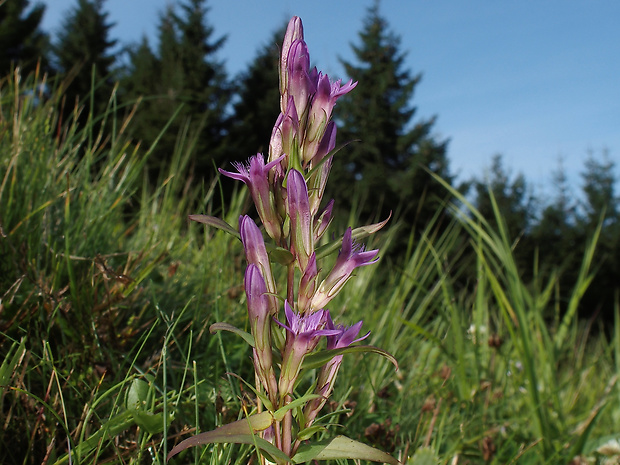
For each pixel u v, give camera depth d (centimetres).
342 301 366
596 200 3919
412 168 2858
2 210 250
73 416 185
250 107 3136
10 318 218
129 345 239
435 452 227
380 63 3384
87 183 287
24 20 3000
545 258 3416
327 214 158
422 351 364
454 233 429
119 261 286
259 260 142
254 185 147
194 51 3172
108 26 3734
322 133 151
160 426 173
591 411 341
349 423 238
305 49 148
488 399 304
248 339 142
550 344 347
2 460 172
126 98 2744
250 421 138
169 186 392
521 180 3791
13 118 309
